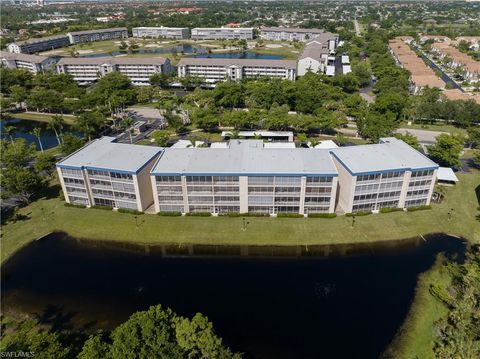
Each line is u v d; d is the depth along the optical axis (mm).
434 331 70938
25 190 113250
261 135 159375
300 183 102375
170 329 61688
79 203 114062
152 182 104125
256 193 104750
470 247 95250
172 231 101250
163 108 191500
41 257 93312
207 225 103375
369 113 172625
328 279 85125
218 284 83875
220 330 72000
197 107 195500
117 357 55281
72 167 106875
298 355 67000
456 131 171750
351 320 74250
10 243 97938
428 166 104500
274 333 71438
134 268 89250
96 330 72188
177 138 163875
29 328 68312
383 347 68375
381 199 107562
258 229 101500
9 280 85812
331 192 103562
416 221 104750
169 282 84688
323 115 166750
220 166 105688
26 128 187750
